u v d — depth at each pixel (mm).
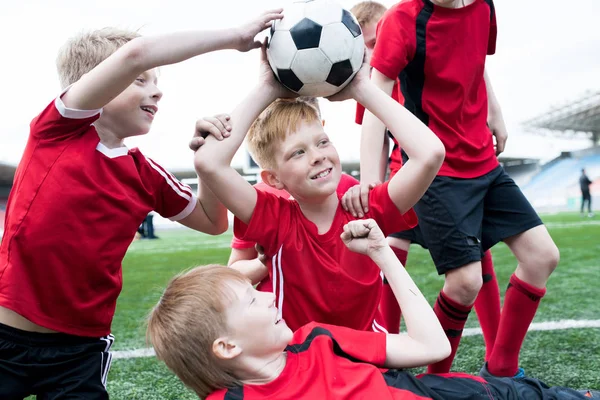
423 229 2420
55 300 1747
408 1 2428
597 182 21766
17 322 1731
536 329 3312
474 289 2311
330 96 1995
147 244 10500
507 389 1653
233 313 1614
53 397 1743
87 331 1811
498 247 7238
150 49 1634
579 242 7441
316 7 1836
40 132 1764
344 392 1503
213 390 1654
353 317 1909
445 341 1697
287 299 1907
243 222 1905
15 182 1819
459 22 2393
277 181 1976
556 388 1701
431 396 1585
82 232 1739
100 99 1697
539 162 23641
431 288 4680
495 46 2719
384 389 1538
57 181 1729
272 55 1864
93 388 1779
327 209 1934
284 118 1869
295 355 1640
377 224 1867
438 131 2422
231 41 1766
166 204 2010
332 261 1881
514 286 2389
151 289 5195
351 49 1848
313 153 1846
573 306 3838
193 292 1646
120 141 1888
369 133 2242
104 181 1776
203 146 1818
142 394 2529
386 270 1751
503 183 2471
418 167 1828
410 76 2467
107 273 1812
